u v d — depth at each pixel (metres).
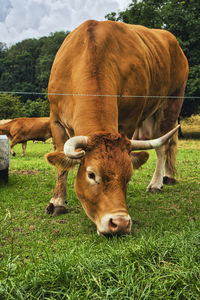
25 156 12.96
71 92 4.20
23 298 2.06
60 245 3.24
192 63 22.17
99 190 3.13
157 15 22.61
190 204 4.95
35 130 13.54
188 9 22.69
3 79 75.50
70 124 4.27
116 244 2.95
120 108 4.58
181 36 22.31
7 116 31.66
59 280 2.30
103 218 3.03
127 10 23.72
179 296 2.16
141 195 5.62
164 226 3.81
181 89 6.82
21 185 6.36
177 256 2.61
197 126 32.78
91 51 4.04
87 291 2.13
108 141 3.23
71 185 6.45
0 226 3.81
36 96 64.81
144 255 2.63
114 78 4.16
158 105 6.16
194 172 7.97
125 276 2.28
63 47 4.75
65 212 4.55
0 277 2.33
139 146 3.54
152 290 2.15
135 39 5.06
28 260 2.90
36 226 3.92
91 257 2.64
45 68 73.75
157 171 6.05
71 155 3.10
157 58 5.73
